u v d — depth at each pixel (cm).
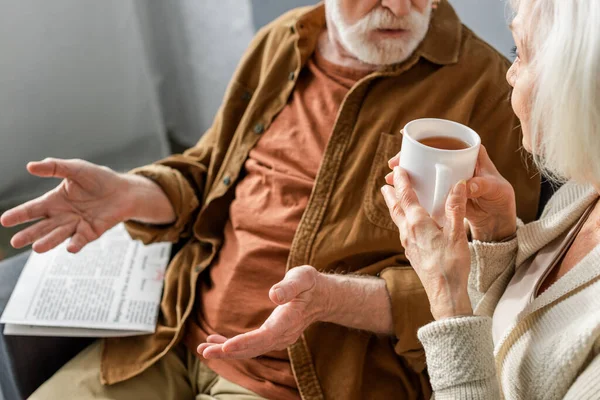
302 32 110
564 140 52
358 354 93
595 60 48
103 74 192
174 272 113
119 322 104
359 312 89
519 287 72
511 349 65
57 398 98
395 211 67
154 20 201
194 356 107
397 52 98
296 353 93
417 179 65
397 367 94
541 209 101
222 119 119
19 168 187
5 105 176
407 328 89
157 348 104
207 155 122
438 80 100
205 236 114
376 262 98
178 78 211
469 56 103
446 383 61
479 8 120
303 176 103
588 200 68
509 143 98
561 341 59
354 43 99
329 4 103
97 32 185
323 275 87
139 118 208
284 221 101
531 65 55
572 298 61
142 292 110
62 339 108
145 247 120
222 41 185
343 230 96
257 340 77
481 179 66
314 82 109
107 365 102
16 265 113
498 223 74
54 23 175
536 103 53
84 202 102
